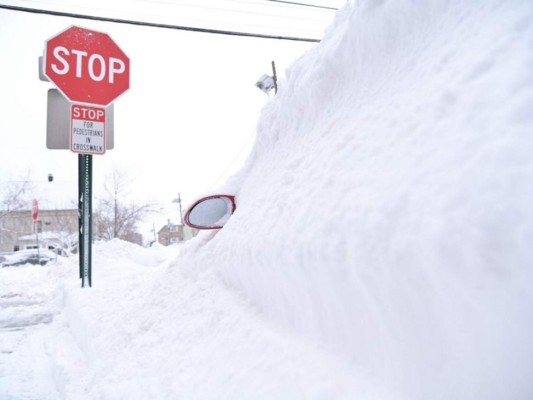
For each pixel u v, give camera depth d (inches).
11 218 1456.7
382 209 42.8
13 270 617.6
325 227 50.7
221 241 100.7
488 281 30.4
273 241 62.6
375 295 41.9
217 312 80.7
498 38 43.2
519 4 44.2
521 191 30.2
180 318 95.2
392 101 58.5
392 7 68.9
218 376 62.5
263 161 117.5
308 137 86.3
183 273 121.0
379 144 53.1
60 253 1226.0
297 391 47.4
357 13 78.8
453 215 34.0
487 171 33.6
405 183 42.1
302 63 109.3
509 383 30.7
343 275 46.1
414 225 37.5
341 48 84.0
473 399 33.2
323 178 60.9
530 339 28.8
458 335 33.8
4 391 137.2
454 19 55.9
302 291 56.4
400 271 37.9
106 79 248.2
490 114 37.5
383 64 70.2
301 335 57.3
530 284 28.2
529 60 37.1
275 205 73.6
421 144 44.5
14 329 234.4
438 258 33.7
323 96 87.4
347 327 48.2
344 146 62.2
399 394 39.4
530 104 33.8
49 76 230.1
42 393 134.5
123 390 84.6
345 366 46.7
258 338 62.5
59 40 233.5
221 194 123.6
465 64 45.8
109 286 226.4
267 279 66.6
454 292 33.2
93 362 125.6
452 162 37.9
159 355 86.9
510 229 29.7
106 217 1278.3
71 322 218.1
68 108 306.7
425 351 37.2
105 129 250.4
